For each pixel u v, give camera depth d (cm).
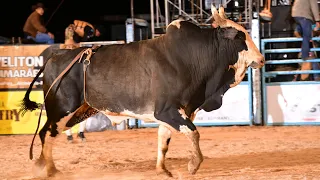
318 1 2309
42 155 1277
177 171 1288
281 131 2012
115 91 1223
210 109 1245
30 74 2159
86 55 1259
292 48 2256
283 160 1410
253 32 2145
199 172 1264
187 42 1209
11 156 1600
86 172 1311
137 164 1414
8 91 2169
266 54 2272
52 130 1279
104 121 2166
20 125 2167
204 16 2305
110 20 3391
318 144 1686
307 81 2159
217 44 1216
